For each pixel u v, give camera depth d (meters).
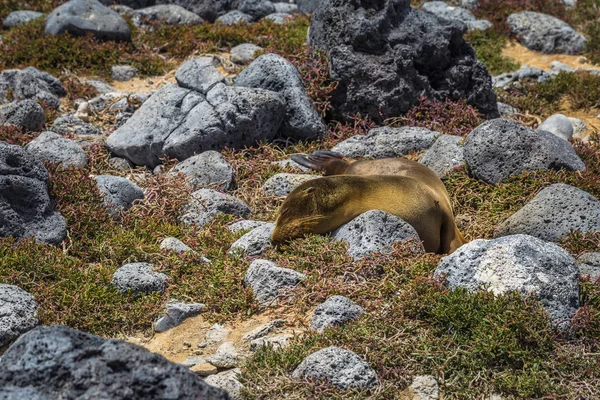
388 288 25.25
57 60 50.94
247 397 21.08
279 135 41.75
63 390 15.36
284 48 48.84
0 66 50.50
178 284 27.28
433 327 23.41
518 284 23.86
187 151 38.53
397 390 21.33
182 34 55.53
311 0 63.09
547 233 29.94
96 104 45.78
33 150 37.22
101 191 33.16
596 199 30.45
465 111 42.75
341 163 35.25
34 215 30.31
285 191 35.06
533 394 21.22
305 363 21.53
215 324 25.05
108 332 25.00
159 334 25.02
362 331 23.02
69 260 28.12
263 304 25.69
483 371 21.80
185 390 15.38
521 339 22.59
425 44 43.78
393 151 39.28
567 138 42.50
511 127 35.34
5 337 23.95
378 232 27.03
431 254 27.22
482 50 58.59
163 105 40.22
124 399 15.06
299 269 27.03
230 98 39.38
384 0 44.16
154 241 30.52
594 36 60.31
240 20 57.97
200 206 33.06
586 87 49.66
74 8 53.62
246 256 28.42
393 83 42.75
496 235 31.22
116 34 53.69
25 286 26.52
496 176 34.75
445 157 36.56
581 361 22.12
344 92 43.47
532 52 59.94
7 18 59.84
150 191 34.12
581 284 24.50
